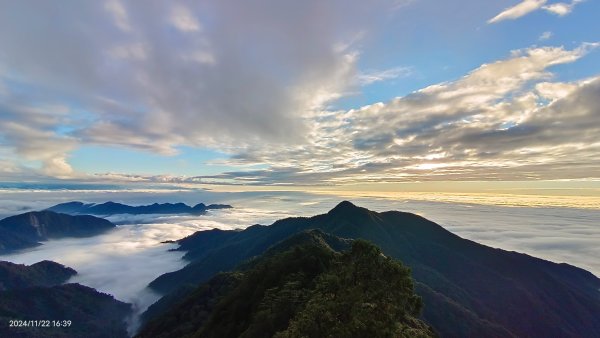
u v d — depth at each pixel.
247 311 82.38
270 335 59.31
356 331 30.58
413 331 34.62
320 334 32.50
